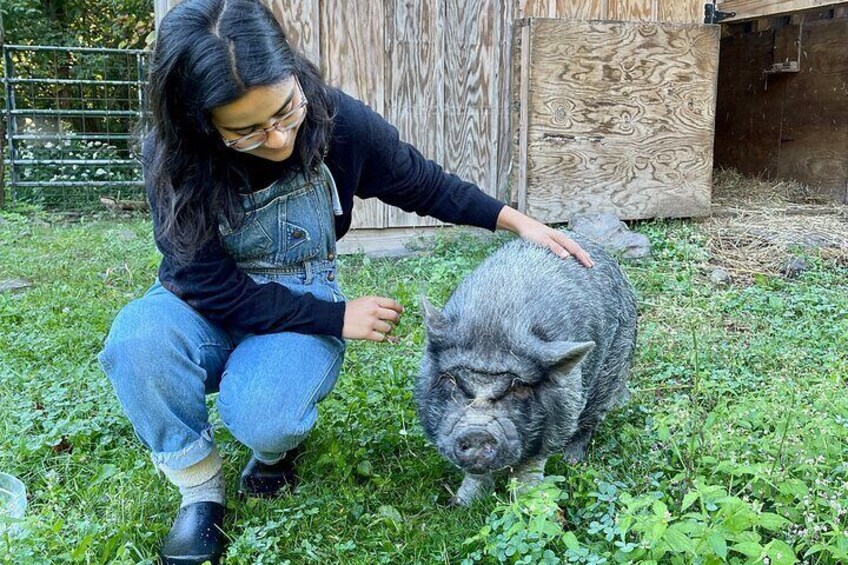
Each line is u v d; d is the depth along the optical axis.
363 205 3.47
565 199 3.56
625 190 3.63
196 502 1.41
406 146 1.58
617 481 1.52
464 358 1.42
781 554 1.09
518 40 3.49
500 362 1.41
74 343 2.34
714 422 1.62
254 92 1.12
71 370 2.13
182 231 1.30
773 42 4.38
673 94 3.63
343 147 1.45
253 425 1.37
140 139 1.34
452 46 3.47
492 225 1.68
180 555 1.35
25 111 5.68
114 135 5.94
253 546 1.36
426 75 3.46
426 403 1.51
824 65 4.09
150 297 1.42
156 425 1.35
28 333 2.44
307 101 1.25
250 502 1.50
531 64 3.41
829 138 4.09
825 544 1.20
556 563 1.21
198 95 1.12
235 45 1.11
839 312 2.60
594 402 1.74
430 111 3.49
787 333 2.41
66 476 1.62
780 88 4.39
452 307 1.58
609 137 3.57
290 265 1.48
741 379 2.05
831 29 4.02
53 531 1.32
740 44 4.64
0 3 6.76
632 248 3.27
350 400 1.87
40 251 3.72
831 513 1.30
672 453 1.61
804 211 3.85
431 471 1.64
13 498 1.50
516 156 3.56
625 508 1.37
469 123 3.55
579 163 3.56
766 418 1.62
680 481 1.48
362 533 1.45
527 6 3.52
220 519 1.42
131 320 1.37
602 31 3.47
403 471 1.64
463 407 1.40
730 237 3.46
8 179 5.75
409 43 3.42
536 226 1.69
